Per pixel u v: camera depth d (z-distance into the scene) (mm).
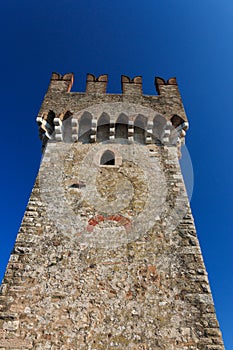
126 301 6488
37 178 9281
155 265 7152
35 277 6848
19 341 5816
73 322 6133
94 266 7113
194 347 5781
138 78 13086
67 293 6594
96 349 5734
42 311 6281
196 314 6270
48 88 12344
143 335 5949
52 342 5828
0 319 6109
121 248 7496
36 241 7574
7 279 6762
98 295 6578
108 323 6133
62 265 7109
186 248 7504
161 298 6539
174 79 13328
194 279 6875
